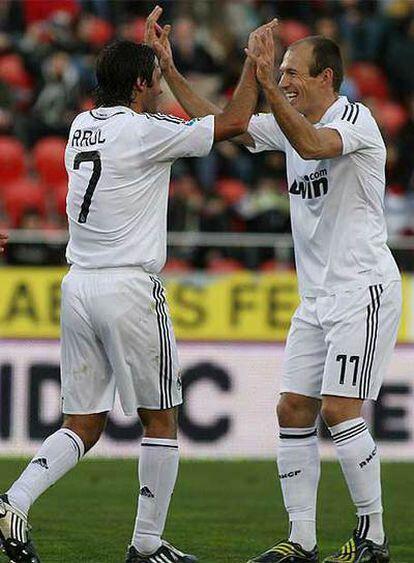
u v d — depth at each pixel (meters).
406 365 38.56
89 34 55.72
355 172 20.88
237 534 26.11
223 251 41.06
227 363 38.66
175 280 38.91
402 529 26.95
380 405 38.44
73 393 20.59
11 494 19.81
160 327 20.23
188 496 31.78
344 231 21.00
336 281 21.05
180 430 38.44
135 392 20.41
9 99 51.59
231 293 38.97
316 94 21.38
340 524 27.64
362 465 20.92
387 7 60.56
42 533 25.73
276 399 38.69
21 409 37.84
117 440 38.03
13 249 39.53
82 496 31.31
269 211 46.03
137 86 20.59
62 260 39.66
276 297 39.00
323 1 60.41
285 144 22.02
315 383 21.48
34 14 57.75
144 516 20.59
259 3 59.97
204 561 22.83
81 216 20.33
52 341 38.28
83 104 52.28
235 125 20.12
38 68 54.34
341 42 58.88
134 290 20.05
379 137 21.05
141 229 20.19
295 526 21.36
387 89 58.59
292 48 21.55
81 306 20.27
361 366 20.80
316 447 21.62
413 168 52.19
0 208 47.62
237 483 34.12
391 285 21.14
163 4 58.19
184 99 22.23
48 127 51.34
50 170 50.50
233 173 50.50
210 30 58.12
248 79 20.23
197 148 20.08
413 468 36.97
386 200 48.94
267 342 38.84
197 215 45.12
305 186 21.34
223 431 38.50
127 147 20.03
